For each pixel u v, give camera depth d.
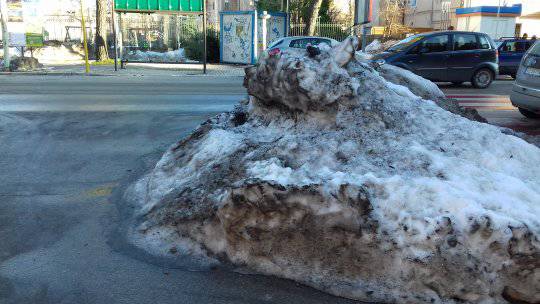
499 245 3.14
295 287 3.42
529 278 3.11
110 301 3.28
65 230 4.34
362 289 3.30
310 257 3.51
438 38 15.62
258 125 5.44
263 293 3.36
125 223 4.44
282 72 4.89
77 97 12.22
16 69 19.86
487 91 15.12
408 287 3.24
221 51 25.19
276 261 3.59
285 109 5.13
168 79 17.64
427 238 3.24
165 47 22.92
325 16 33.12
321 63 4.88
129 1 19.66
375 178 3.67
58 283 3.48
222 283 3.48
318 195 3.49
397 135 4.36
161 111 10.32
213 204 4.02
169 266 3.71
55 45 28.52
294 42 18.06
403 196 3.50
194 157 5.06
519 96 9.19
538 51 9.02
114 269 3.67
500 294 3.16
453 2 34.56
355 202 3.42
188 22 23.36
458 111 6.21
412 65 15.35
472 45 15.76
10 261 3.79
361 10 13.89
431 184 3.55
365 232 3.38
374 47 26.00
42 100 11.59
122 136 7.95
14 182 5.65
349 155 4.17
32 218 4.60
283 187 3.54
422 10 38.53
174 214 4.21
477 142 4.34
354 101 4.67
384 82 5.21
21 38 20.39
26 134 8.00
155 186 4.97
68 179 5.77
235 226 3.66
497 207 3.42
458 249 3.19
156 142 7.57
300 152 4.30
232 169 4.43
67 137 7.84
